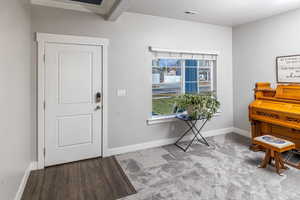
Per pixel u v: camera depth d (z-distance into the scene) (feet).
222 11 9.93
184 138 11.82
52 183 7.09
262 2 8.80
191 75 12.30
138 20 10.01
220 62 12.84
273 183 6.87
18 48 6.17
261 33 11.30
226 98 13.23
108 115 9.58
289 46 9.95
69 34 8.52
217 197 6.13
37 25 7.99
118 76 9.70
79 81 8.87
